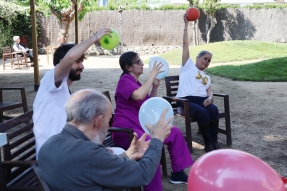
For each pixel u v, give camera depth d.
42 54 22.31
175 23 23.52
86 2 19.14
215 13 24.23
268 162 4.27
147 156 1.95
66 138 1.83
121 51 23.22
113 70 14.30
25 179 2.71
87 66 16.02
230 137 4.89
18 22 21.80
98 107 1.86
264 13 24.08
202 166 1.52
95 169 1.74
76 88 9.95
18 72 13.91
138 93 3.27
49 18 22.56
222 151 1.58
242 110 7.11
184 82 4.90
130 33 23.39
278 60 14.49
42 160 1.83
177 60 17.39
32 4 9.38
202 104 4.68
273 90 9.41
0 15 20.05
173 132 3.59
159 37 23.61
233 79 11.67
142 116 2.70
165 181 3.78
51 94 2.65
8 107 5.34
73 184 1.75
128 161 1.84
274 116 6.57
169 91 5.27
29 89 9.84
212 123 4.66
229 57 17.73
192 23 23.62
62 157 1.76
